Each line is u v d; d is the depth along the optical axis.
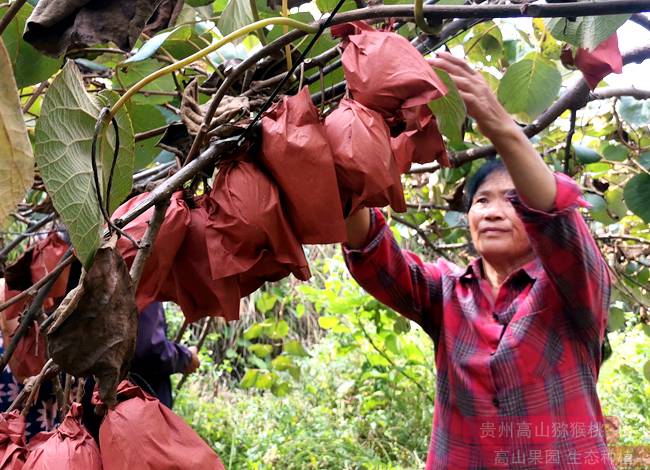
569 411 1.34
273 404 4.00
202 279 0.80
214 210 0.77
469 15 0.74
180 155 0.96
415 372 3.87
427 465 1.50
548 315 1.37
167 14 0.95
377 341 3.61
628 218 2.65
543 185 1.20
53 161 0.60
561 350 1.36
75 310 0.62
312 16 0.98
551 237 1.24
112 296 0.63
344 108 0.75
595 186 2.16
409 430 3.63
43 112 0.58
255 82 0.97
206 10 1.10
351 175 0.74
